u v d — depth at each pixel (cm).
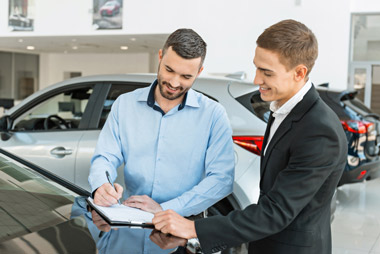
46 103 345
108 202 161
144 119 179
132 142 180
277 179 131
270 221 128
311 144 127
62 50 1812
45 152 320
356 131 433
